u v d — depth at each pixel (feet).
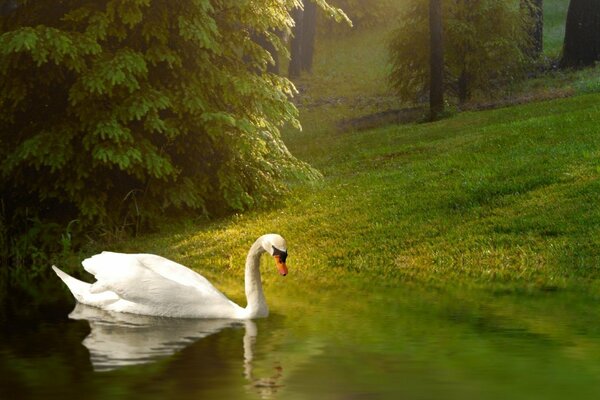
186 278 30.63
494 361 21.12
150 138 58.70
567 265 39.91
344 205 57.00
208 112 57.57
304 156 88.63
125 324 27.43
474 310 29.17
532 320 27.07
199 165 60.39
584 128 66.18
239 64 62.49
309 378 19.56
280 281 38.19
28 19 58.18
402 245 45.96
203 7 55.42
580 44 115.96
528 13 109.81
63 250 52.16
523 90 107.34
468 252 43.37
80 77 53.67
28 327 26.94
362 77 148.56
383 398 17.83
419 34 106.52
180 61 57.00
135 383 19.24
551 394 18.12
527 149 63.31
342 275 40.06
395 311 29.14
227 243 50.21
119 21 56.75
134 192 58.39
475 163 61.93
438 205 52.29
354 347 22.94
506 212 48.80
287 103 62.08
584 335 24.45
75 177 55.26
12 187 57.41
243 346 23.32
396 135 87.61
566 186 51.13
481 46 104.01
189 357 22.00
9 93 55.01
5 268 47.42
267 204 61.98
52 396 18.19
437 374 19.84
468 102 104.68
